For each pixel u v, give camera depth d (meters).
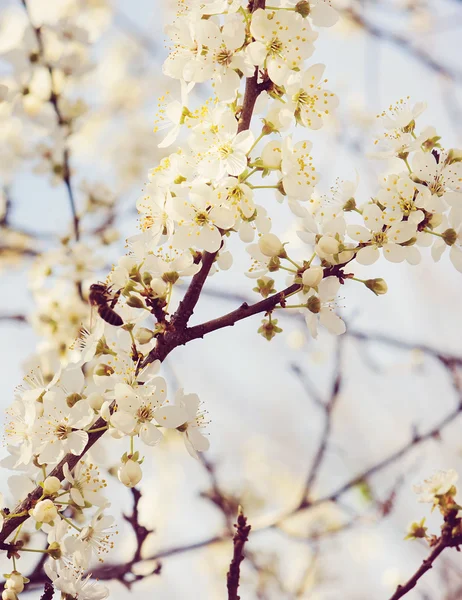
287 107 0.85
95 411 0.85
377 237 0.85
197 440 0.86
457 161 0.86
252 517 1.56
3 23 1.59
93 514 0.86
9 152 1.34
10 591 0.84
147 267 0.85
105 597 0.85
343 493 1.10
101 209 1.32
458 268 0.86
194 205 0.84
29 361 1.05
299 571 1.52
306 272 0.85
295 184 0.85
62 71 1.18
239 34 0.84
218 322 0.85
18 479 0.86
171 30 0.86
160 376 0.84
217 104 0.85
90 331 0.90
